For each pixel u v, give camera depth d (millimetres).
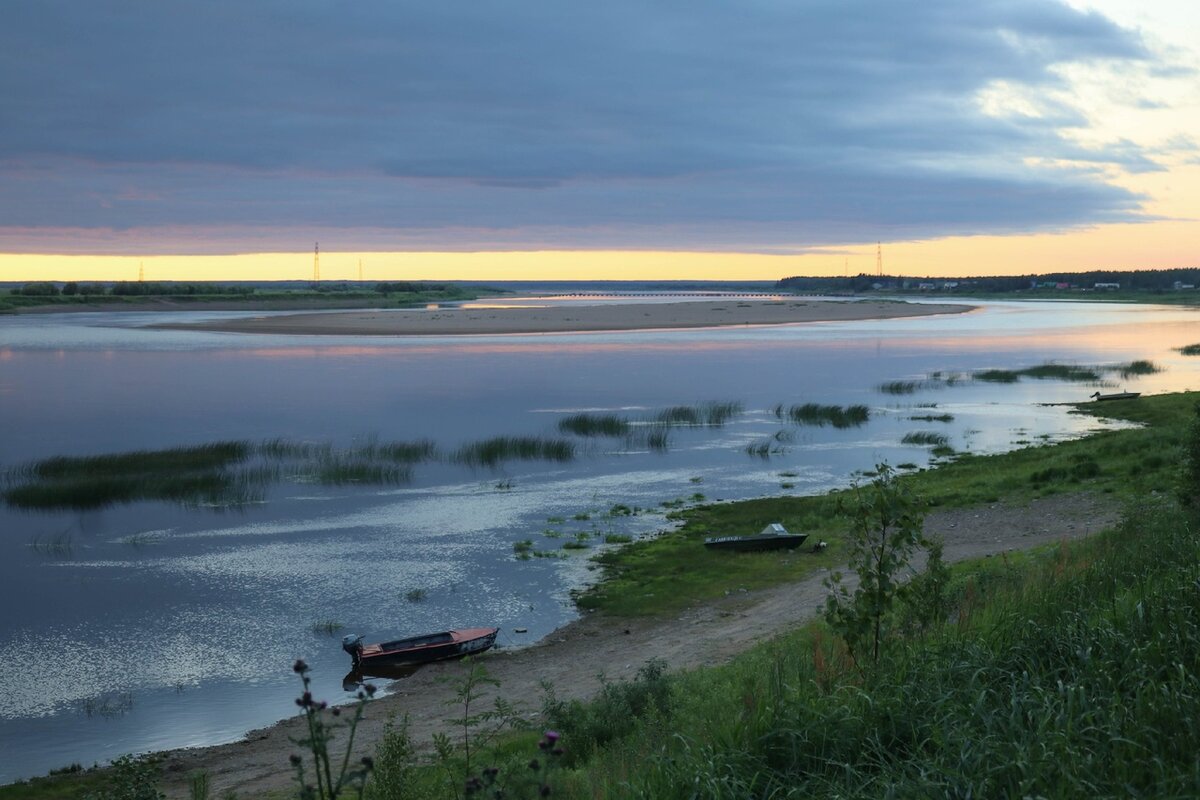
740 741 8828
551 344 123188
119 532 35500
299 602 27812
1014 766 7500
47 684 22125
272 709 20781
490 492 41969
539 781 8938
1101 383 78625
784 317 193375
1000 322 178875
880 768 8141
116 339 130750
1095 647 9797
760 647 19828
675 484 43250
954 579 19719
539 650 23781
